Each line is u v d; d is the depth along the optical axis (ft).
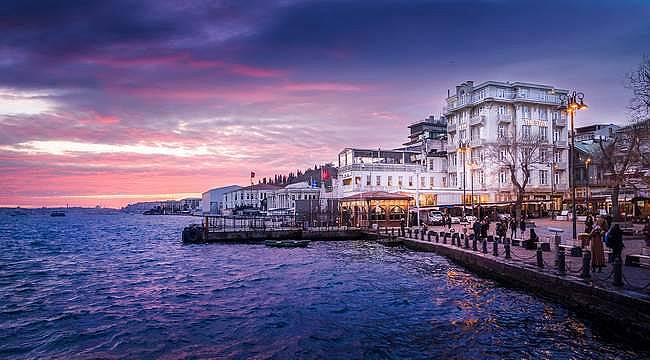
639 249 79.20
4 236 274.57
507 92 234.99
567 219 177.17
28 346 46.93
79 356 43.42
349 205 185.47
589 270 53.78
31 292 77.82
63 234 295.28
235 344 45.37
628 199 172.14
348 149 244.42
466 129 241.55
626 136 184.55
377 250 126.62
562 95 242.99
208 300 66.49
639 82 105.70
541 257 63.67
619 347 41.04
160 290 76.38
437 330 47.67
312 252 127.03
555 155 234.79
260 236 164.45
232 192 431.02
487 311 54.39
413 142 301.22
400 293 66.74
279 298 65.87
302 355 41.50
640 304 41.65
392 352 41.60
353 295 66.33
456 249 92.22
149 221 589.32
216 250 140.67
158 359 41.81
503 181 219.82
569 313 51.93
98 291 77.56
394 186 220.43
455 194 216.33
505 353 40.14
